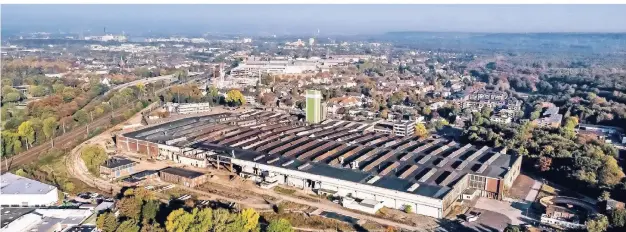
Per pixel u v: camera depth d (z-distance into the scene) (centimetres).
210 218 18788
